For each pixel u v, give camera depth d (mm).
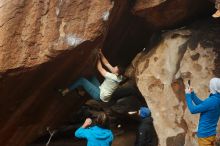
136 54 9383
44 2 6469
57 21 6500
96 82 7742
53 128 9266
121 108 11477
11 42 6352
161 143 7840
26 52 6410
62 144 10414
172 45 8156
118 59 9281
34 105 7676
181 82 7945
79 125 11094
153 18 7938
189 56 7953
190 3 7641
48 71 6859
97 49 7129
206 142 6289
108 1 6684
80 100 8656
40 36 6461
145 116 7844
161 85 8086
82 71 7395
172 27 8367
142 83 8258
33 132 8523
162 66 8141
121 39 8773
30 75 6711
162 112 7961
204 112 6262
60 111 8461
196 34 8047
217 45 7840
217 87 6230
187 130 7727
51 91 7570
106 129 6277
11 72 6414
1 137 7965
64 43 6504
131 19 8297
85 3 6617
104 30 6781
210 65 7738
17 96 7117
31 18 6430
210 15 8406
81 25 6598
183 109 7820
